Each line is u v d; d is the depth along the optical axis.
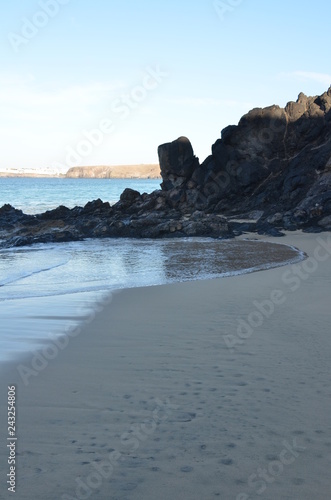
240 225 26.12
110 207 35.84
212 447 3.85
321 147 30.56
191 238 23.98
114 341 7.06
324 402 4.72
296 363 5.92
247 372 5.62
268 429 4.15
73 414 4.52
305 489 3.29
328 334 7.21
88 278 13.29
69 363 6.06
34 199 78.06
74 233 25.00
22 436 4.07
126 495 3.24
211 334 7.34
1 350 6.68
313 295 10.13
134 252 18.97
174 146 35.19
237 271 13.81
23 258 17.75
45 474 3.49
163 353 6.42
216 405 4.68
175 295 10.51
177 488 3.31
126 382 5.35
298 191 29.44
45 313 9.02
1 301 10.26
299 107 32.38
